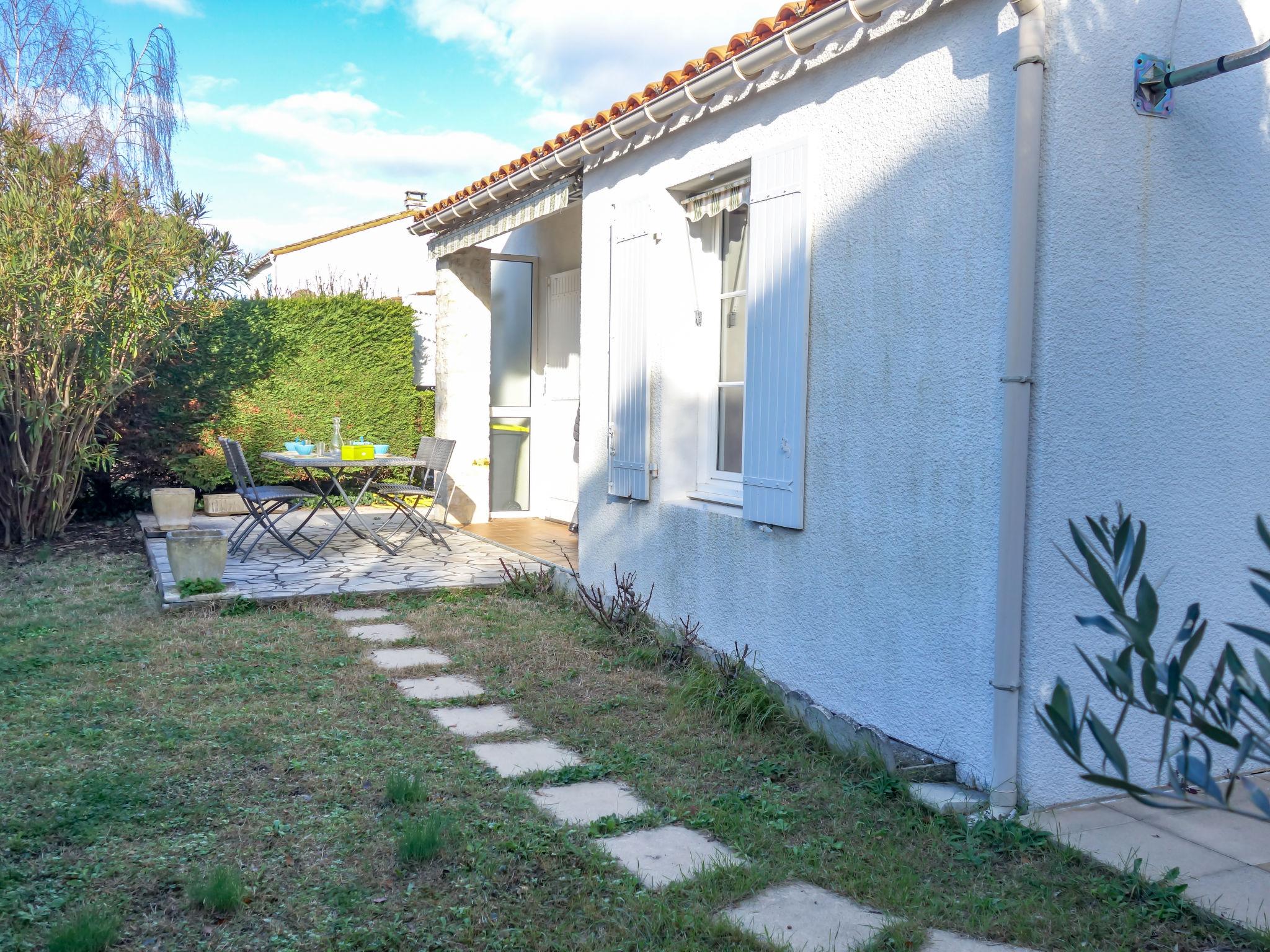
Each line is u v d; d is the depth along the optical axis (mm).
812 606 4414
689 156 5344
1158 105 3406
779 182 4535
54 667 4980
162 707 4406
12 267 7398
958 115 3576
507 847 3047
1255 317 3676
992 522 3447
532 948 2525
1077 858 2998
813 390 4391
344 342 11953
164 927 2572
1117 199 3367
